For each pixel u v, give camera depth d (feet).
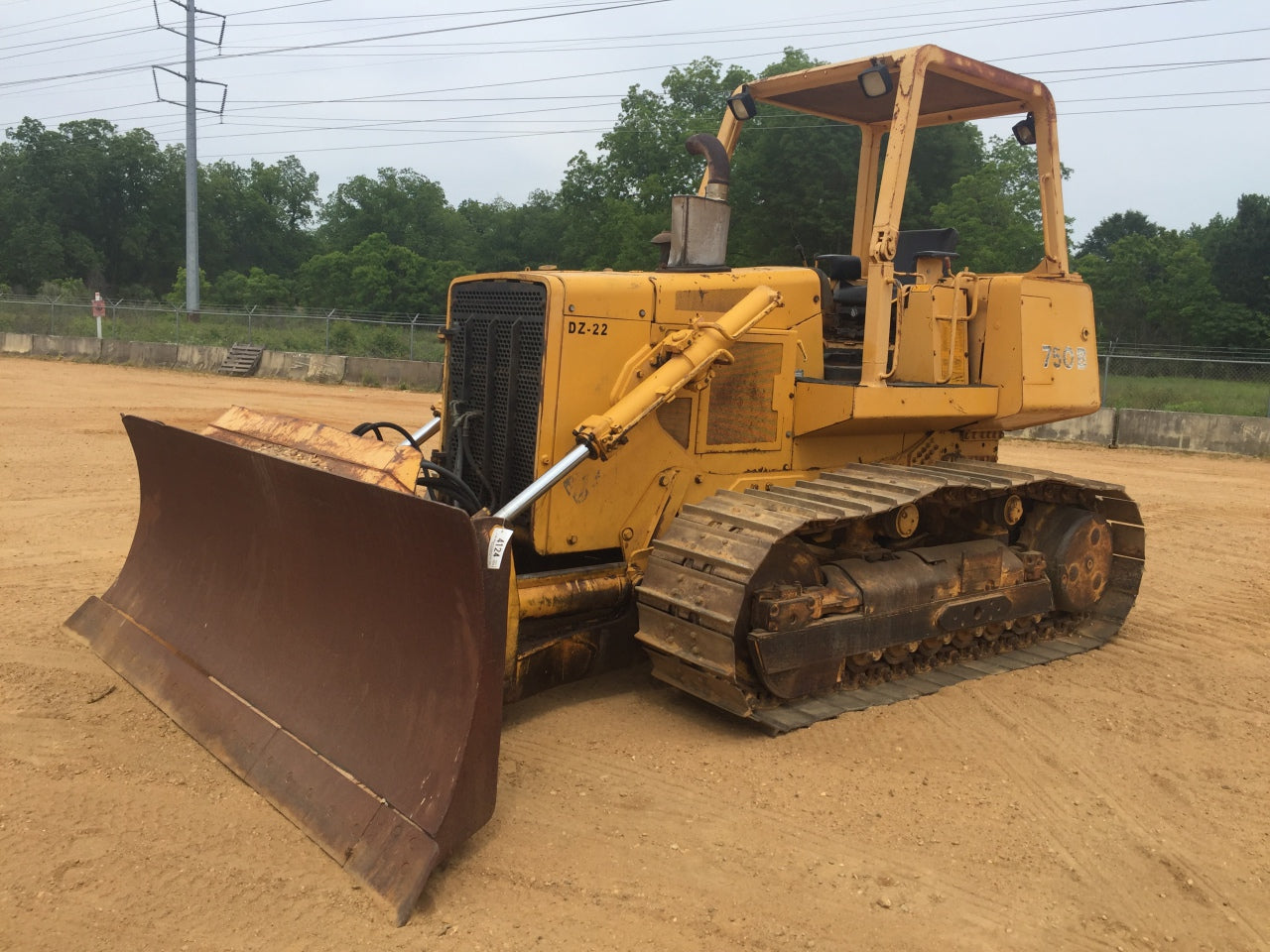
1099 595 21.65
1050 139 20.67
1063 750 15.72
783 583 16.12
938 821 13.30
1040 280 20.18
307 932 10.44
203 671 15.52
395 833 11.43
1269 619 23.31
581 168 146.00
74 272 208.33
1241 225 143.33
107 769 13.73
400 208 208.03
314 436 15.46
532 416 15.99
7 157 209.77
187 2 116.47
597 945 10.41
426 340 98.43
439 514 11.50
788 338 18.38
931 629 18.10
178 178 219.82
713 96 135.85
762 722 15.56
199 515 16.92
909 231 23.08
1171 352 114.52
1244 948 10.91
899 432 20.25
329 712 13.32
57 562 24.04
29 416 51.37
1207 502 38.32
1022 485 19.17
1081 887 11.93
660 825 12.92
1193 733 16.58
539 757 14.82
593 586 16.48
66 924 10.36
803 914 11.07
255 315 107.96
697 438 17.39
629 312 16.38
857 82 19.63
